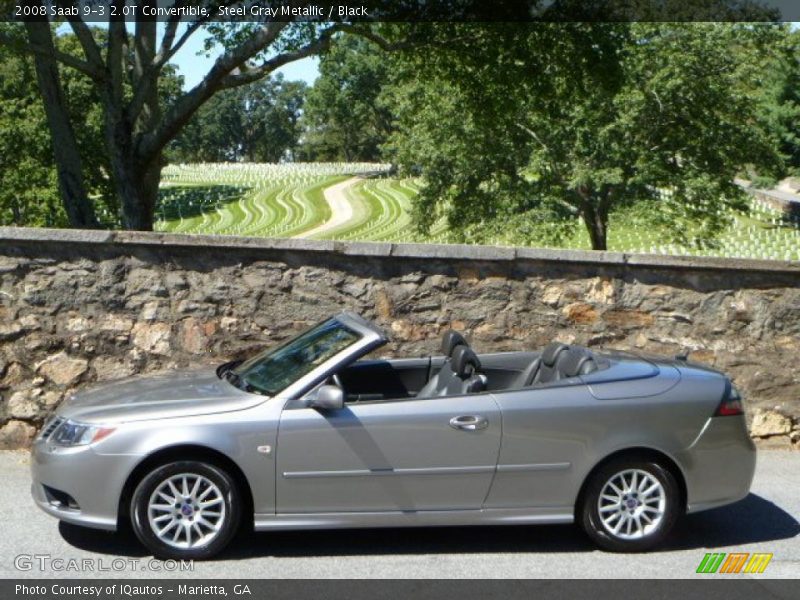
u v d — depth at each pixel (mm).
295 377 5754
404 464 5582
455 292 8961
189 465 5441
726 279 9203
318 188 114688
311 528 5543
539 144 34406
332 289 8805
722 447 5926
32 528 6102
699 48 32969
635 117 33375
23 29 15586
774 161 35812
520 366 6797
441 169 36969
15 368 8281
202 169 140750
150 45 14797
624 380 5926
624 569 5574
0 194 38781
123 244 8438
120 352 8461
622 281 9133
